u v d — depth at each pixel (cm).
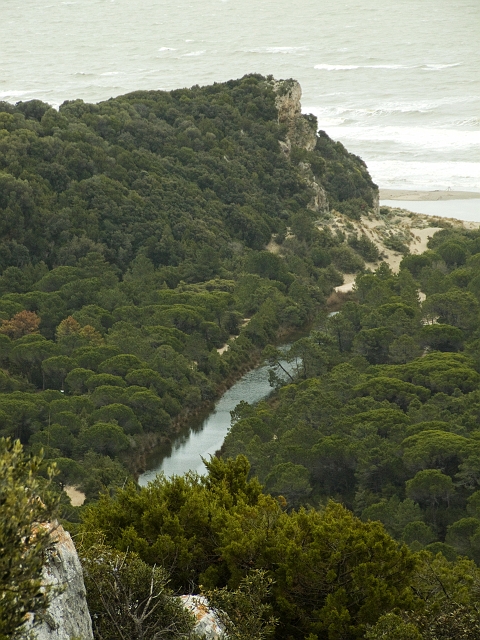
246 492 6266
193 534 5506
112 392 14038
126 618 4141
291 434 12450
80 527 5472
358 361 15800
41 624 3353
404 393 13825
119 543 5275
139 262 19938
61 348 15662
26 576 2927
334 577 5041
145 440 13550
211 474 6366
